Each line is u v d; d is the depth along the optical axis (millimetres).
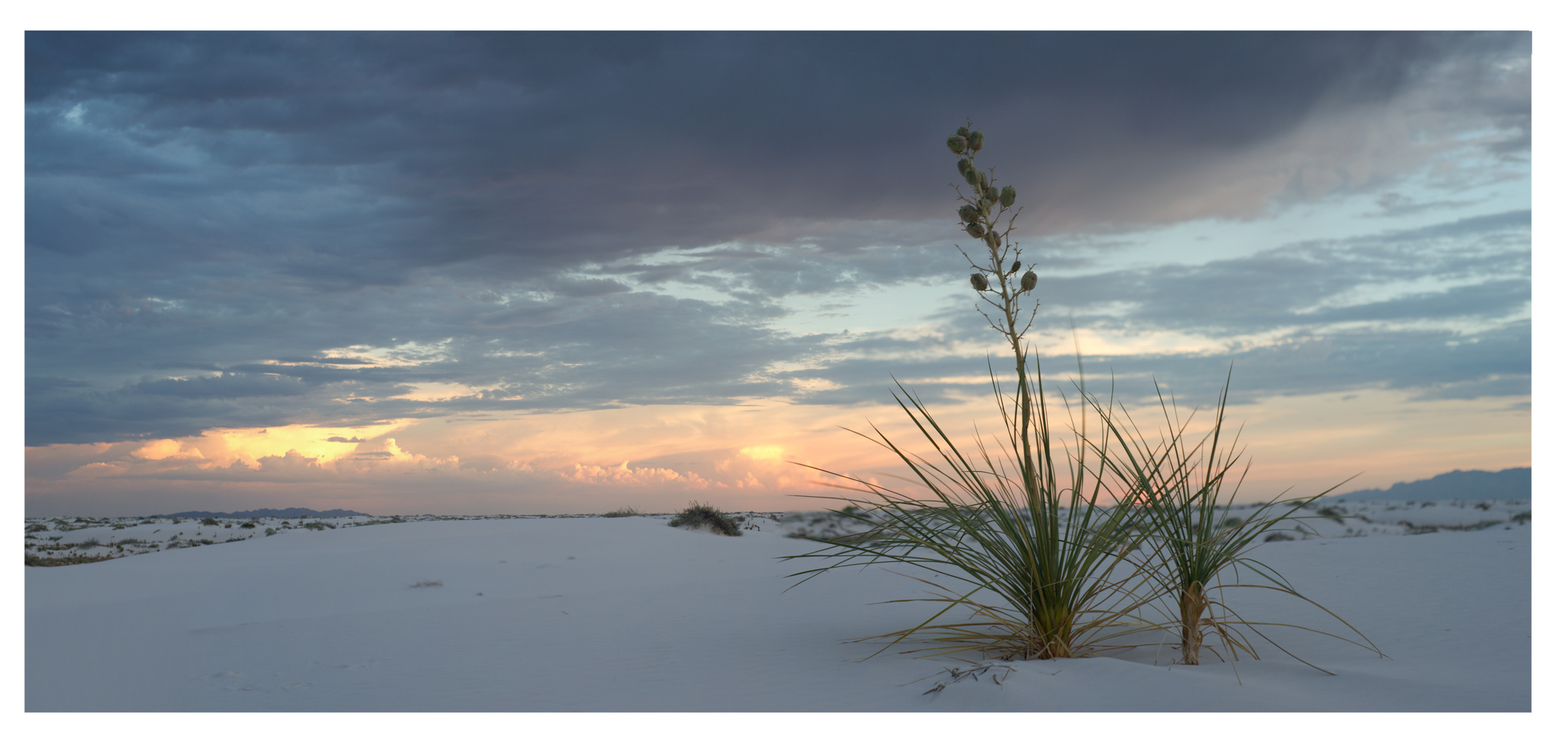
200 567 12867
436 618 7852
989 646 5117
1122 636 5684
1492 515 19219
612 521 22109
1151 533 4871
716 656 5586
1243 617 6559
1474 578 8195
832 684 4516
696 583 10992
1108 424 5004
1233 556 4969
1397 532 17094
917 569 11852
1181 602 4781
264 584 11281
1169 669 4293
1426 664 4621
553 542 16859
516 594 11023
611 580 12656
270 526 26234
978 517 5094
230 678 5242
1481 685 3941
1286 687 3924
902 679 4516
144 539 23422
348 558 13938
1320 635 5738
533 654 5867
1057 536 4883
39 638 6867
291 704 4449
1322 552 11586
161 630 7531
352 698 4559
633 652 5824
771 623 7156
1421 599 7152
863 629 6656
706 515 21984
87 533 24844
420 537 17953
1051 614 4848
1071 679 4090
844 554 5137
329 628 7387
